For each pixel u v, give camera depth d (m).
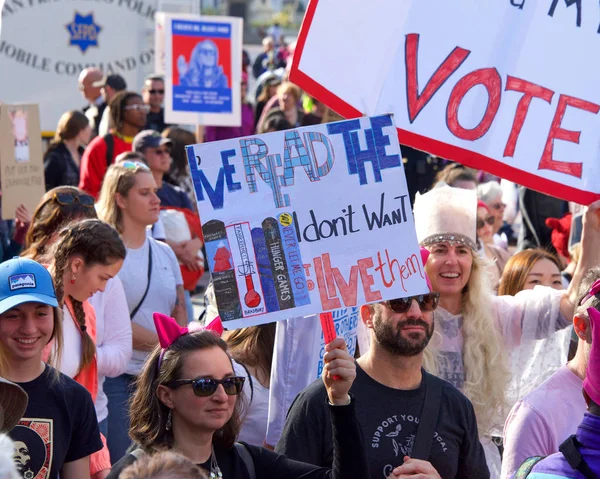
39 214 8.98
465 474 6.75
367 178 6.14
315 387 6.61
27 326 6.47
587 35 7.38
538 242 15.05
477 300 8.30
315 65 7.21
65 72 22.73
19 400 5.75
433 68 7.31
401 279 6.11
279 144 6.12
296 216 6.09
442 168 16.97
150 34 23.08
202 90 20.12
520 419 6.44
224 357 5.96
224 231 6.04
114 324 8.97
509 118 7.40
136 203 10.53
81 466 6.74
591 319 5.27
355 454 5.89
